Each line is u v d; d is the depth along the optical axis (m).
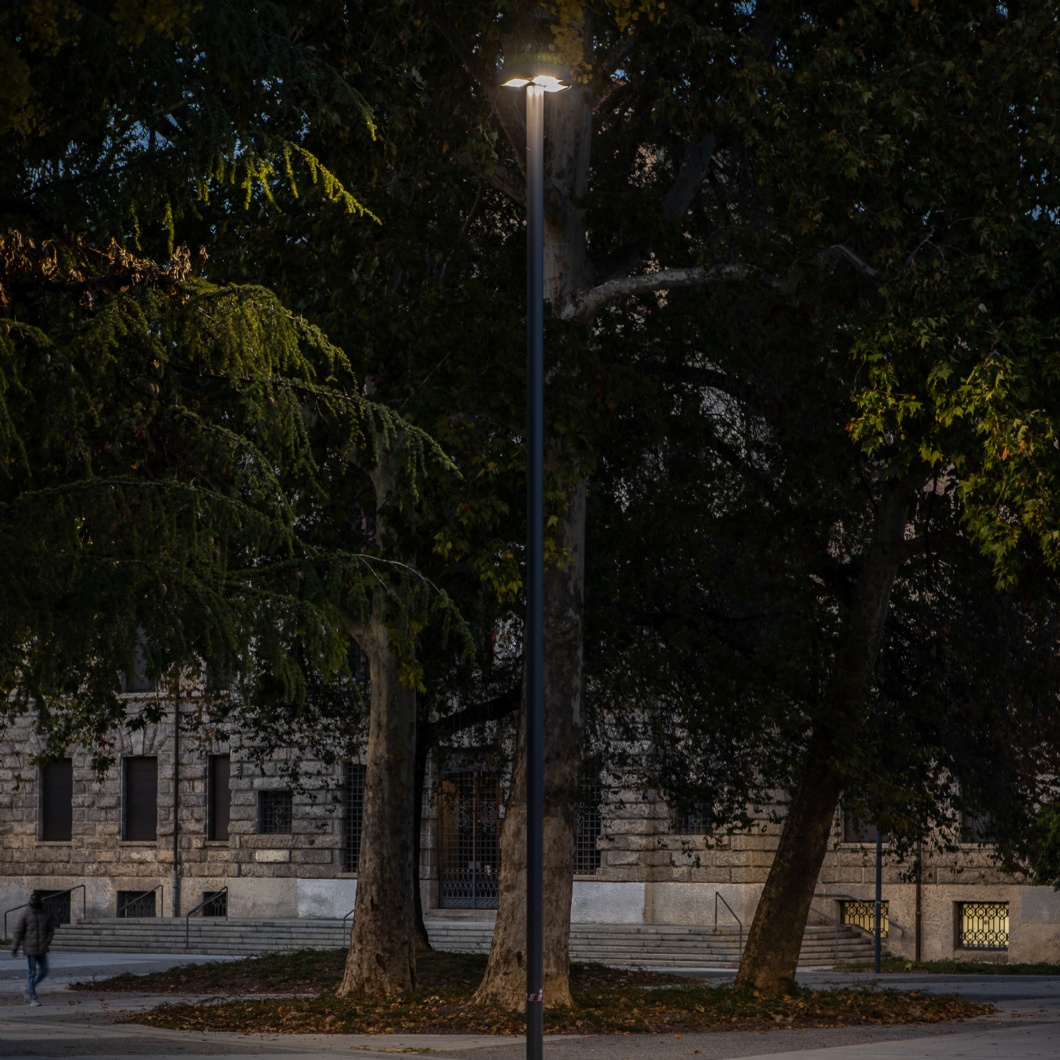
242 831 42.88
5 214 11.49
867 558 22.22
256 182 12.79
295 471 12.37
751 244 18.59
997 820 24.53
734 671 22.67
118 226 11.76
